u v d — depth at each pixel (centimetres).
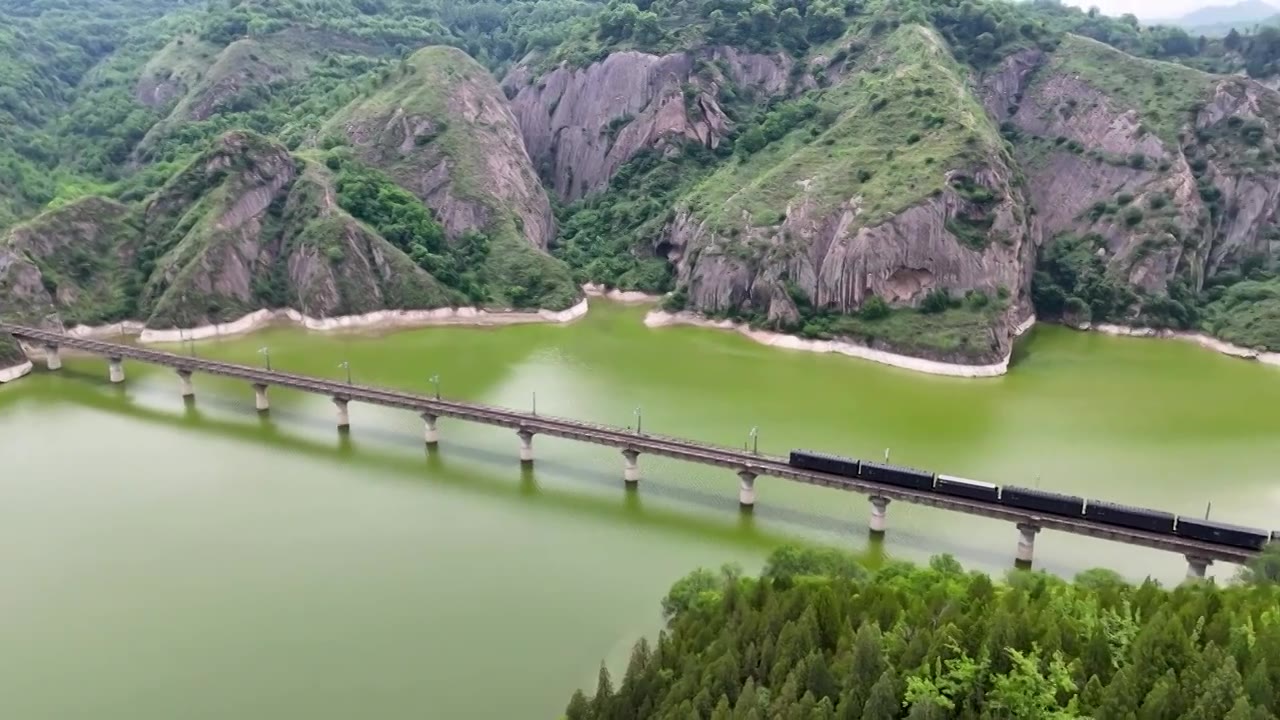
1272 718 4316
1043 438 11144
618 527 8706
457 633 6950
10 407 12225
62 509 9081
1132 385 13662
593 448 10712
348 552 8219
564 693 6272
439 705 6156
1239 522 8744
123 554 8181
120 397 12694
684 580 6962
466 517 8931
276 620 7150
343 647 6788
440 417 11806
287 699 6231
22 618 7206
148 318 15888
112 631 7025
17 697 6284
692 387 13188
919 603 5678
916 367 14500
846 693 4791
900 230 15788
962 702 4744
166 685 6397
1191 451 10706
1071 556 8038
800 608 5716
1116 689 4597
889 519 8831
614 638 6869
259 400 12050
